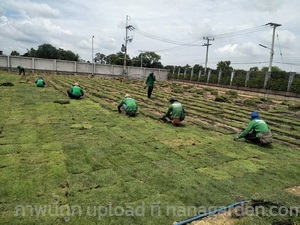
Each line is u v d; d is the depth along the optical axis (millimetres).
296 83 22453
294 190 4562
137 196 3941
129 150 6000
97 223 3252
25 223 3172
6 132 6824
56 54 69562
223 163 5637
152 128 8312
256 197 3619
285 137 8656
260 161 5941
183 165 5328
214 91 24922
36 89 16125
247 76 28922
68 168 4758
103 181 4348
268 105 18109
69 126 7797
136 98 15758
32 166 4773
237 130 9188
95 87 20781
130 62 62625
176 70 46531
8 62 36531
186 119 10406
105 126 8141
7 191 3855
